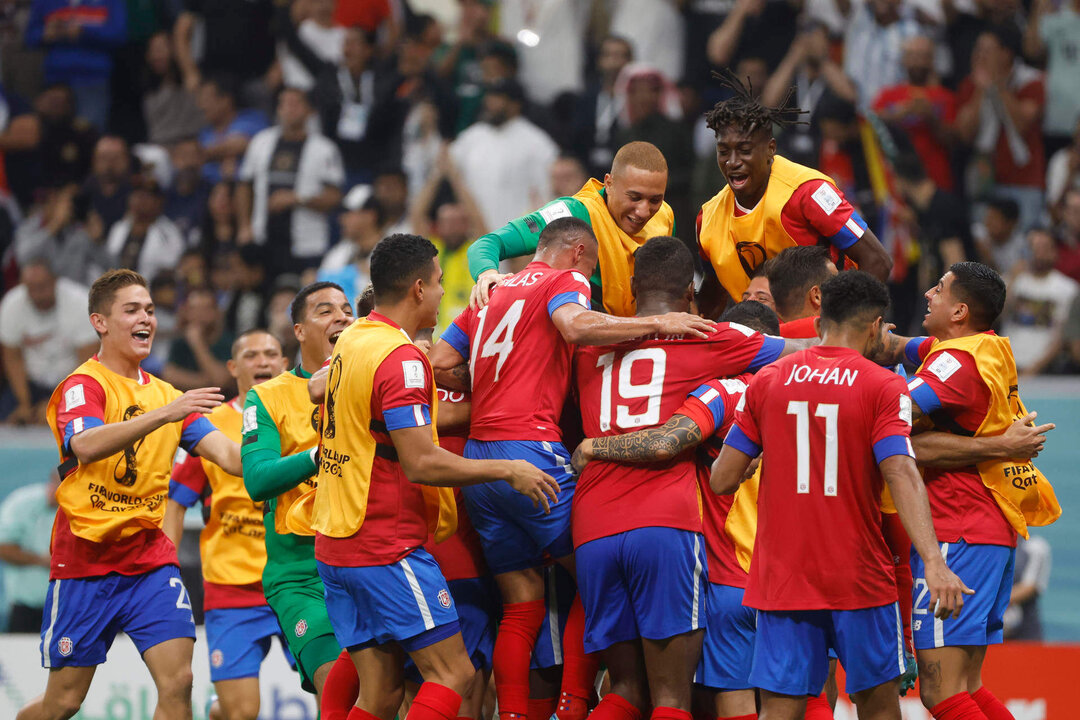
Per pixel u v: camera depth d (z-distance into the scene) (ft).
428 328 62.28
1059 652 85.20
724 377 52.34
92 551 60.90
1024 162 119.44
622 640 52.11
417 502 53.01
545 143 118.93
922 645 57.06
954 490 57.26
